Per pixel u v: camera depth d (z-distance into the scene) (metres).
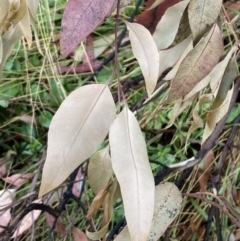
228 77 0.33
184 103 0.40
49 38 0.64
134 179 0.25
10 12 0.26
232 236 0.54
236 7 0.62
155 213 0.32
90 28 0.24
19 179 0.58
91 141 0.24
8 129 0.67
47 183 0.23
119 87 0.25
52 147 0.23
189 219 0.58
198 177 0.58
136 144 0.25
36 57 0.68
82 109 0.24
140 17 0.55
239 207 0.55
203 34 0.29
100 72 0.66
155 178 0.42
